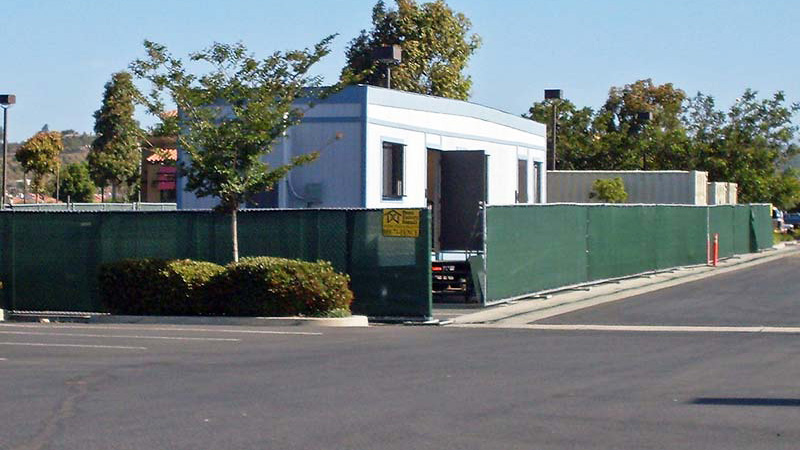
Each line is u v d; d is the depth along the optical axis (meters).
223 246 22.61
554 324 20.59
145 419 10.48
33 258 23.09
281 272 20.66
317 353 15.58
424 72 56.38
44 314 22.75
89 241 22.91
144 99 22.09
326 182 26.17
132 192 85.94
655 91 77.81
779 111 65.31
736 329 19.45
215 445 9.34
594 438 9.63
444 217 27.56
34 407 11.09
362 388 12.34
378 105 26.39
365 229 21.58
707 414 10.75
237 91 21.91
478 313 22.53
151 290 21.33
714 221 41.50
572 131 68.44
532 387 12.41
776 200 67.44
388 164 26.98
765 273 35.53
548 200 47.88
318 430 9.96
